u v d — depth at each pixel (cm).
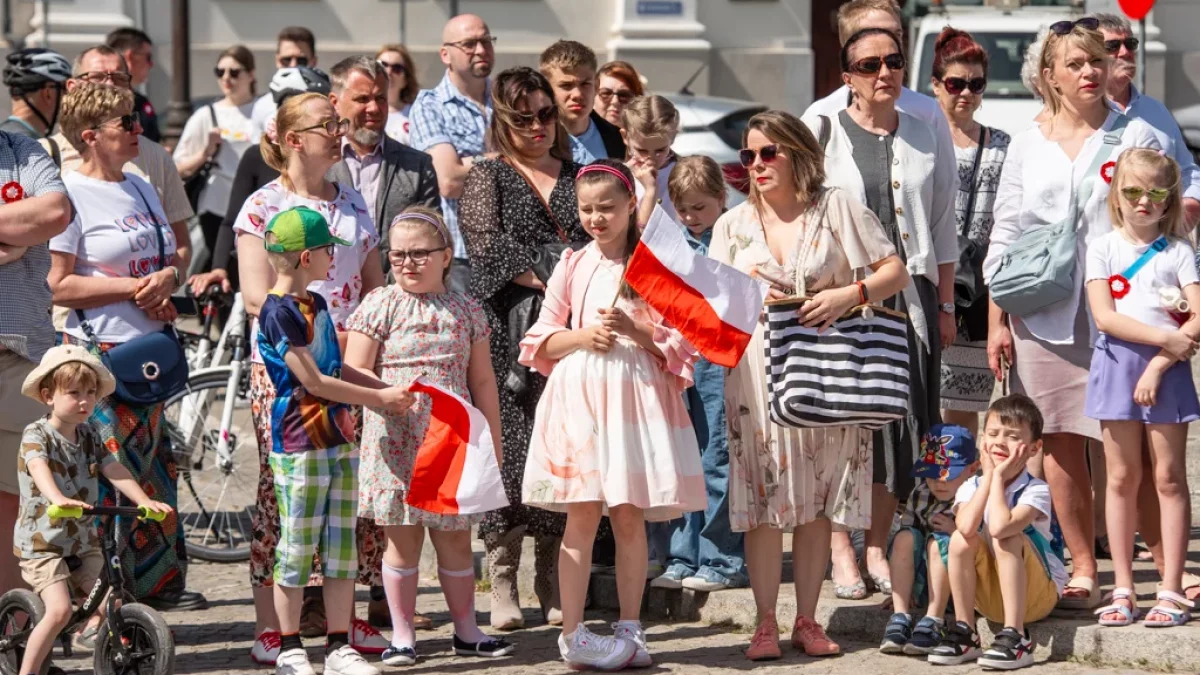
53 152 1061
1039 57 983
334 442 876
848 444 902
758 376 903
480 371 931
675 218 1105
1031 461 968
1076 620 904
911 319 968
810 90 3594
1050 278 927
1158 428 887
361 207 979
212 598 1119
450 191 1220
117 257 997
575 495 877
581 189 898
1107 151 943
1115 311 895
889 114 989
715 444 1009
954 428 903
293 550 873
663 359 891
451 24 1262
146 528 1038
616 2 3562
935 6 2614
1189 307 885
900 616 907
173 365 1007
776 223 916
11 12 3353
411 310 913
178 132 2489
